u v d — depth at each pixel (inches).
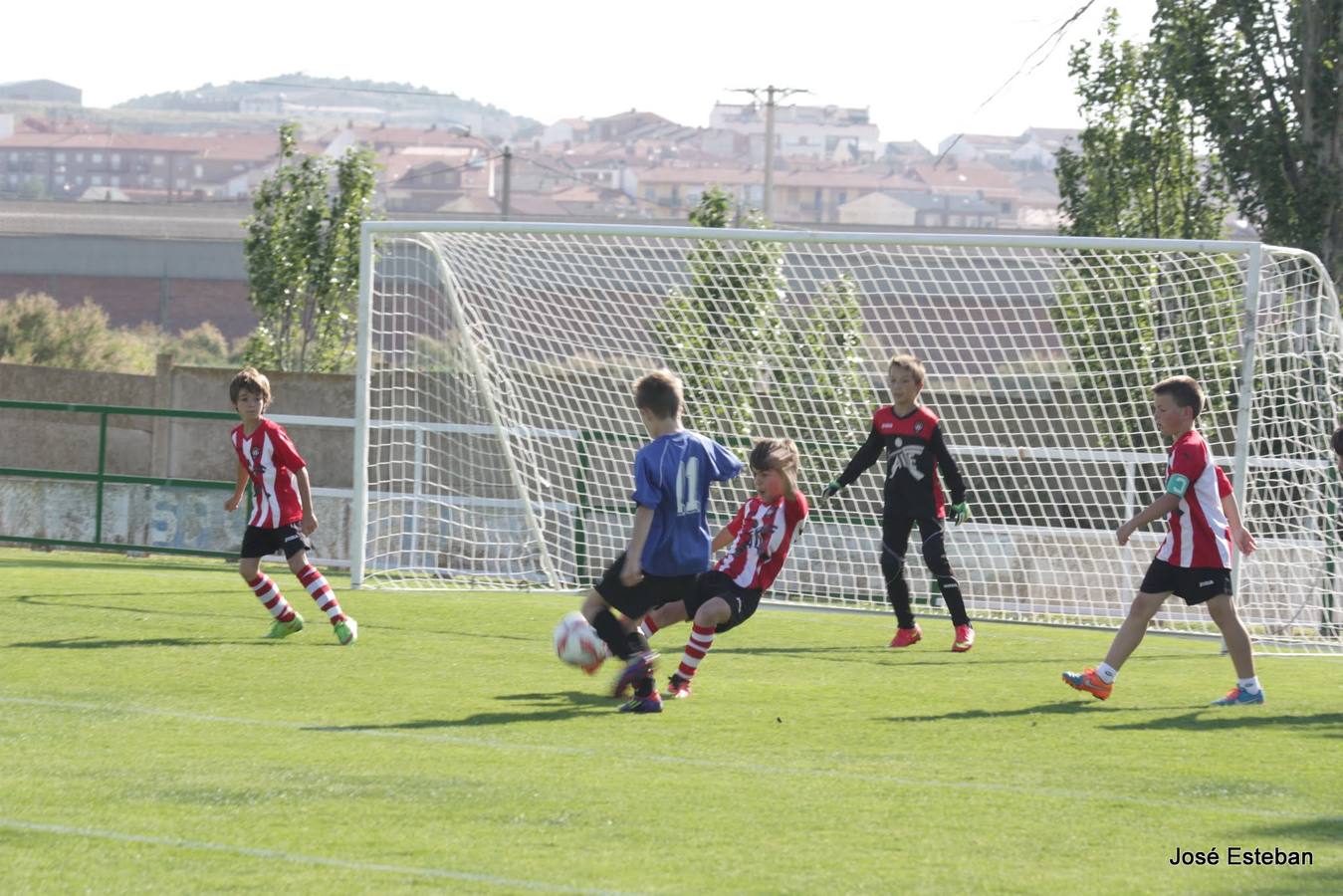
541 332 1391.5
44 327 3378.4
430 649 948.0
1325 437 1119.6
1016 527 1294.3
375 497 1365.7
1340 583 1136.2
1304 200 1749.5
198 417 1441.9
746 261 1373.0
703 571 781.9
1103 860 504.1
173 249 6023.6
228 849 497.0
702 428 1368.1
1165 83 1891.0
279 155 2007.9
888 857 502.0
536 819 541.6
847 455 1334.9
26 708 732.7
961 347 1368.1
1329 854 516.1
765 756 658.2
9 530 1545.3
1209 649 1066.1
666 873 479.2
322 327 1993.1
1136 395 1294.3
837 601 1298.0
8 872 468.8
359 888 458.0
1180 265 1242.0
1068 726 743.7
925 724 741.9
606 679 853.8
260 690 796.6
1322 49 1731.1
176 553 1443.2
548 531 1386.6
